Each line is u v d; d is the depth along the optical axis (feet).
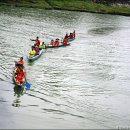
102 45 227.40
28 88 114.11
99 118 94.58
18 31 237.25
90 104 106.32
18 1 424.87
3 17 301.63
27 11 374.84
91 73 145.48
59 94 112.78
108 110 102.53
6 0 416.05
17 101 100.89
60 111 96.73
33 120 87.10
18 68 119.14
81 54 186.60
